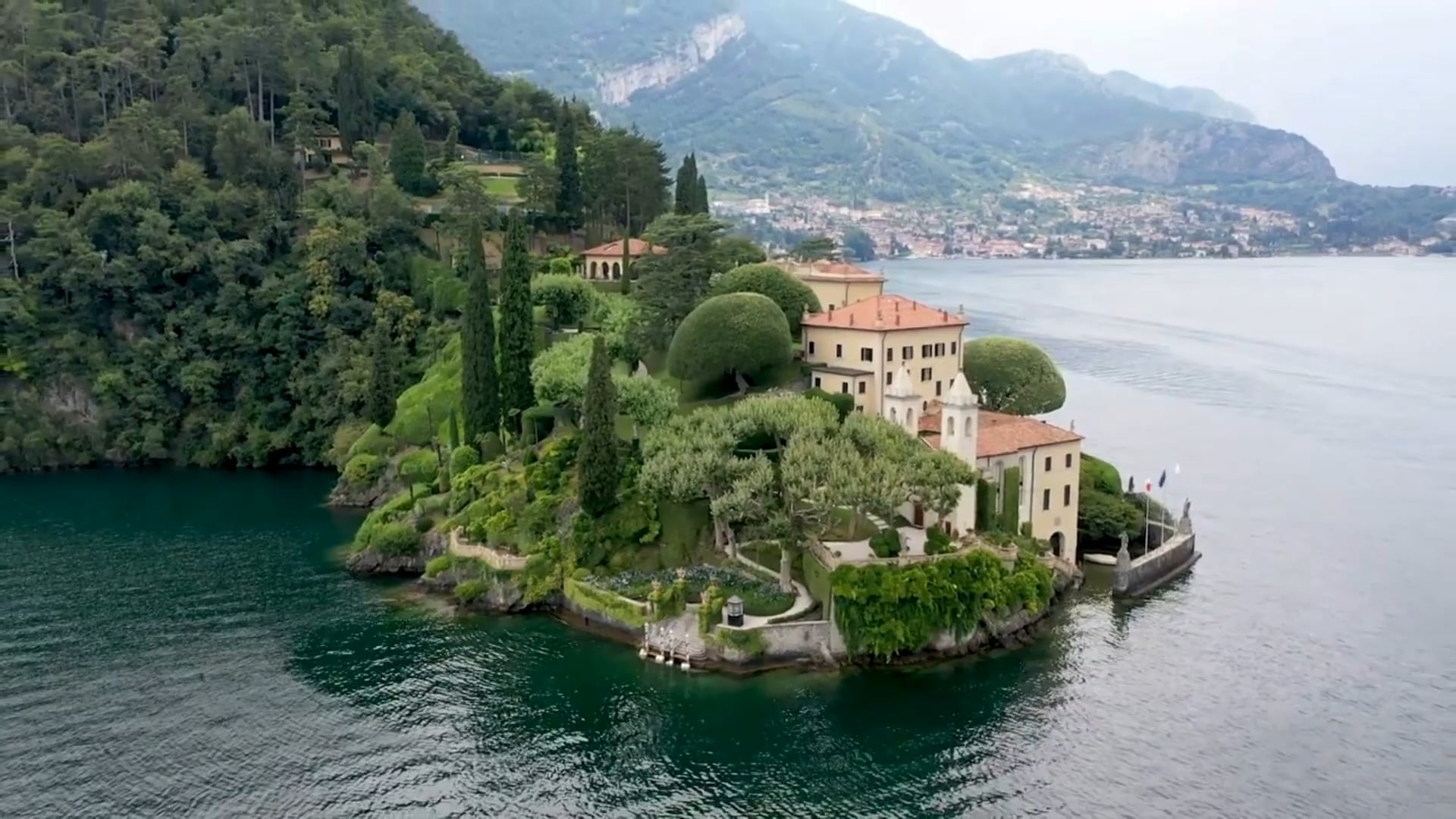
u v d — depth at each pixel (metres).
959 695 80.62
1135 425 183.25
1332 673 84.94
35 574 110.00
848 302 141.38
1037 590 93.38
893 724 76.25
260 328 171.88
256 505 140.12
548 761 71.69
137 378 168.00
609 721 77.12
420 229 187.50
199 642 91.62
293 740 74.19
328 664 87.00
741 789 68.25
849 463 88.94
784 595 91.00
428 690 82.19
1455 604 100.19
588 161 196.38
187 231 174.50
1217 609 98.50
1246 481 147.62
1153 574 104.94
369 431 148.62
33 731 75.12
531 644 91.00
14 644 90.94
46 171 172.12
